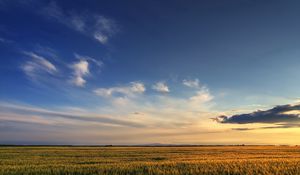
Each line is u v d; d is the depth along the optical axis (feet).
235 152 189.98
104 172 78.54
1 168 84.74
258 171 79.15
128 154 166.20
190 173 75.00
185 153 177.58
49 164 99.45
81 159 124.98
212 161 105.60
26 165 94.27
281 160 111.04
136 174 73.41
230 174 75.00
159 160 118.01
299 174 73.82
